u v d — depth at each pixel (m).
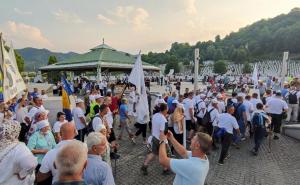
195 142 3.04
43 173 3.61
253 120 9.10
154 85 44.91
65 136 4.07
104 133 4.86
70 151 2.25
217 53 137.25
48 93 30.58
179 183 3.01
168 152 6.70
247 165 8.09
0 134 3.09
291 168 7.86
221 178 7.05
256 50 137.00
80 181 2.22
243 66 106.69
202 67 119.06
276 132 11.11
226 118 8.04
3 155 3.02
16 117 8.05
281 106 10.85
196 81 17.77
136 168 7.59
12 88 4.90
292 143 10.59
